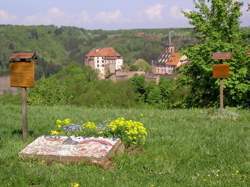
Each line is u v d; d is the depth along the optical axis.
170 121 11.50
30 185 5.41
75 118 12.09
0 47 195.00
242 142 8.24
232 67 18.81
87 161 6.32
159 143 8.08
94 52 169.88
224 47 19.00
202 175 5.90
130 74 132.25
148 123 10.95
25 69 7.88
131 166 6.45
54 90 36.12
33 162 6.42
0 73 159.62
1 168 6.06
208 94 22.50
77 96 65.94
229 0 20.23
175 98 30.55
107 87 76.38
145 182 5.48
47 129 9.80
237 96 19.64
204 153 7.37
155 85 81.44
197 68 20.94
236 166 6.35
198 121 11.85
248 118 12.52
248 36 20.53
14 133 9.11
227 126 10.56
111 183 5.40
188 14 21.42
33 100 34.28
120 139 7.38
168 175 5.93
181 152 7.37
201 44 19.83
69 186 5.22
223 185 5.22
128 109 16.11
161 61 144.88
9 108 14.87
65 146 6.88
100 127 8.89
